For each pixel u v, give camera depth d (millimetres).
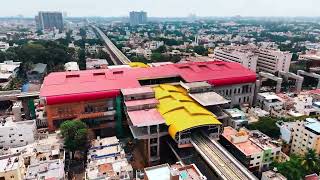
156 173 91375
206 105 145375
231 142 129750
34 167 104375
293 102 189125
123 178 97875
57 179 97000
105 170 104938
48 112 147875
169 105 145625
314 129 126438
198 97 157000
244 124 157250
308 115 171375
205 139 128625
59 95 146750
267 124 148375
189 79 177750
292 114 173250
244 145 127562
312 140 126125
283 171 110000
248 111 184125
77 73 182625
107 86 159875
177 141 126125
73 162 130500
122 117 158375
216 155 114625
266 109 189375
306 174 111562
